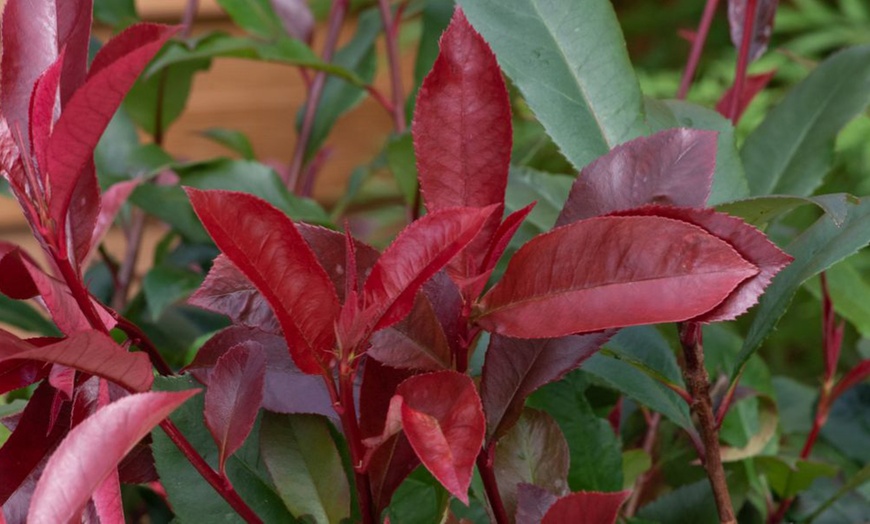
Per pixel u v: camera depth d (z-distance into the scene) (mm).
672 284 448
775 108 783
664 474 733
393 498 579
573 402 610
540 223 700
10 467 476
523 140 960
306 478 521
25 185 455
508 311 470
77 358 429
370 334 445
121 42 456
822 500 721
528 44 593
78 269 478
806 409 899
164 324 944
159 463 504
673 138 497
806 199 492
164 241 1059
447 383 436
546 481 530
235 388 480
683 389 547
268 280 432
